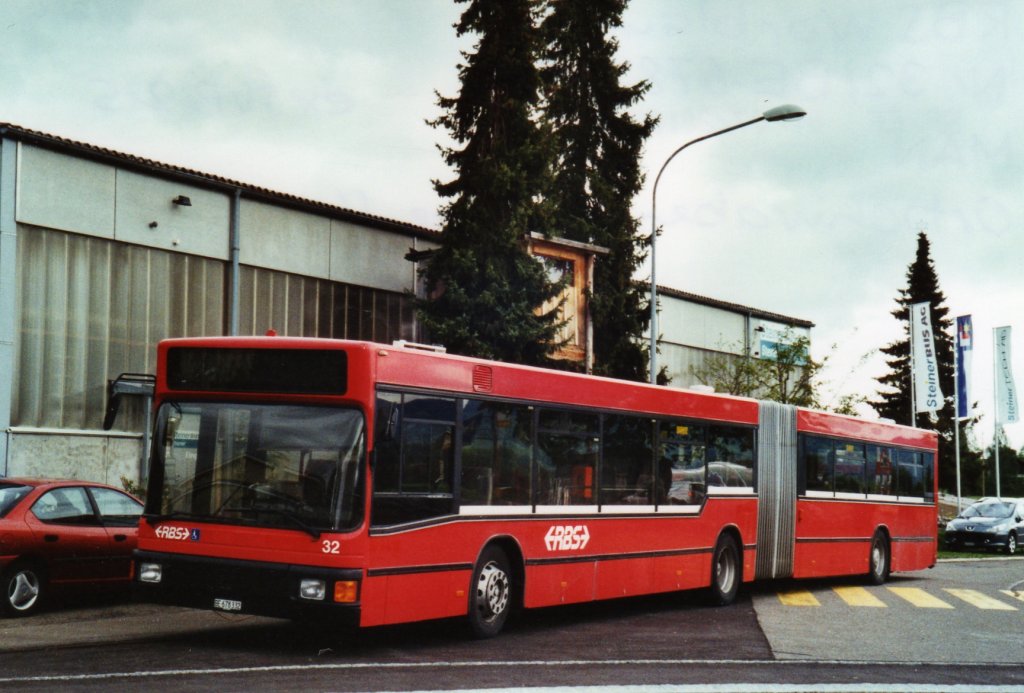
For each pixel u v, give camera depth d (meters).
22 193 22.20
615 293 35.12
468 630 11.45
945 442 66.00
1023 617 15.58
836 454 20.08
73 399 23.02
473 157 27.67
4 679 8.16
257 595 9.72
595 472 13.48
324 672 8.92
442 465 10.86
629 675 9.41
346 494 9.73
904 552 22.59
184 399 10.47
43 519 12.34
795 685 9.21
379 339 29.66
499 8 27.59
